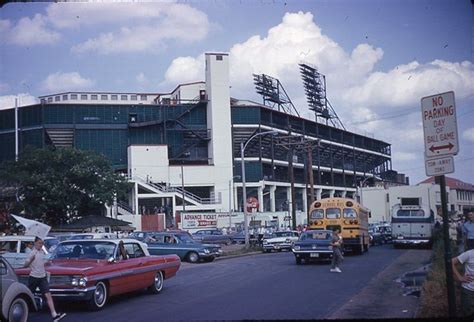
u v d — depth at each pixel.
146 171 76.81
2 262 11.20
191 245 32.00
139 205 77.12
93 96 91.38
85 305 14.73
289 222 79.06
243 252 39.53
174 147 81.44
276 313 12.69
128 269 15.48
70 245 15.59
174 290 18.12
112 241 15.71
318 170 90.94
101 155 55.97
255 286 18.34
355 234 33.62
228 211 76.12
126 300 15.88
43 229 18.44
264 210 88.88
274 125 86.06
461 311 9.48
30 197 50.31
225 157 81.56
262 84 89.44
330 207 34.19
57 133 75.38
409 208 43.44
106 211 63.19
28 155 52.28
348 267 25.22
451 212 35.28
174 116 81.38
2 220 45.16
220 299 15.38
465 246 11.22
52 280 13.64
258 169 83.25
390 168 110.88
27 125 75.38
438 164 8.38
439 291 12.20
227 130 82.12
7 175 49.66
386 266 25.44
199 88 87.12
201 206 78.00
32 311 13.07
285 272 23.34
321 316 12.16
